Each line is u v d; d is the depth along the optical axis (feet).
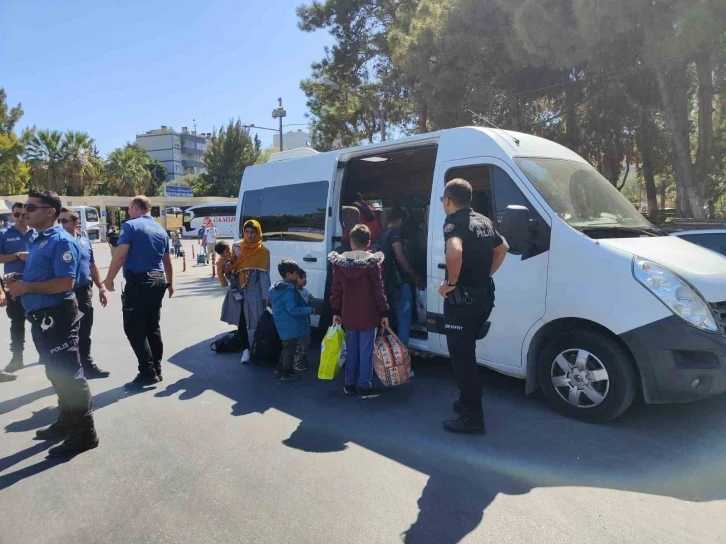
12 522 10.00
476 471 11.38
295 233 22.56
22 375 19.83
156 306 17.74
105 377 19.02
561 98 53.42
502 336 14.98
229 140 193.06
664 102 40.60
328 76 76.13
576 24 38.04
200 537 9.32
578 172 16.33
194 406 15.89
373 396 16.30
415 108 62.54
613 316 12.66
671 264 12.66
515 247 13.94
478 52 47.70
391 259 17.93
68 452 12.76
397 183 26.94
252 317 20.31
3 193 139.95
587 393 13.46
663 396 12.31
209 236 73.41
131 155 188.44
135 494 10.85
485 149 15.69
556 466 11.49
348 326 15.93
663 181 79.92
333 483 11.05
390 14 69.82
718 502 9.98
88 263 19.40
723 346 11.94
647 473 11.10
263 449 12.79
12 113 138.92
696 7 31.86
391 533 9.26
